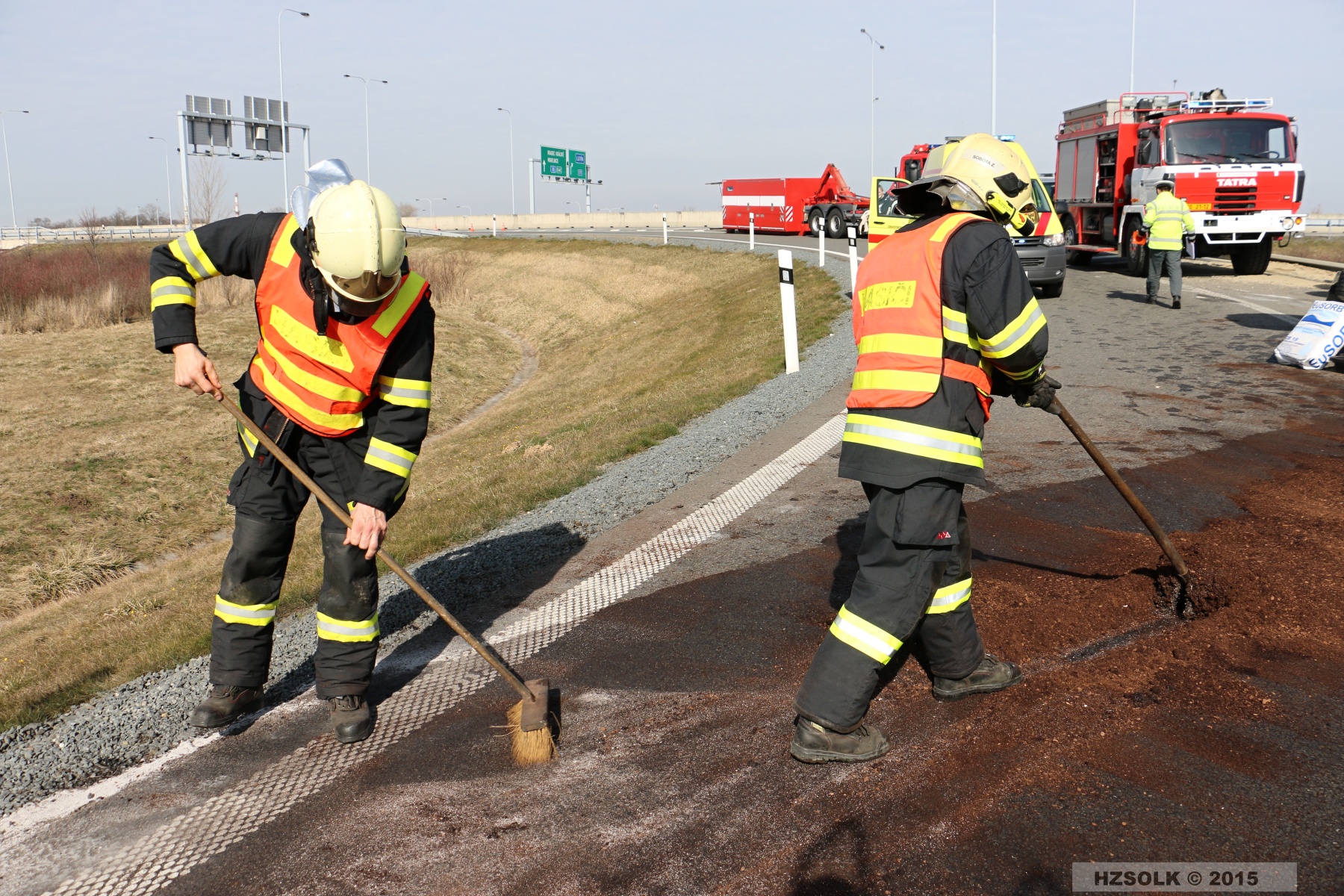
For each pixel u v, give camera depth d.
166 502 14.14
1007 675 3.10
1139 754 2.69
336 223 2.83
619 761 2.89
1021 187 2.87
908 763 2.74
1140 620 3.58
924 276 2.76
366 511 3.05
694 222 66.06
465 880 2.38
